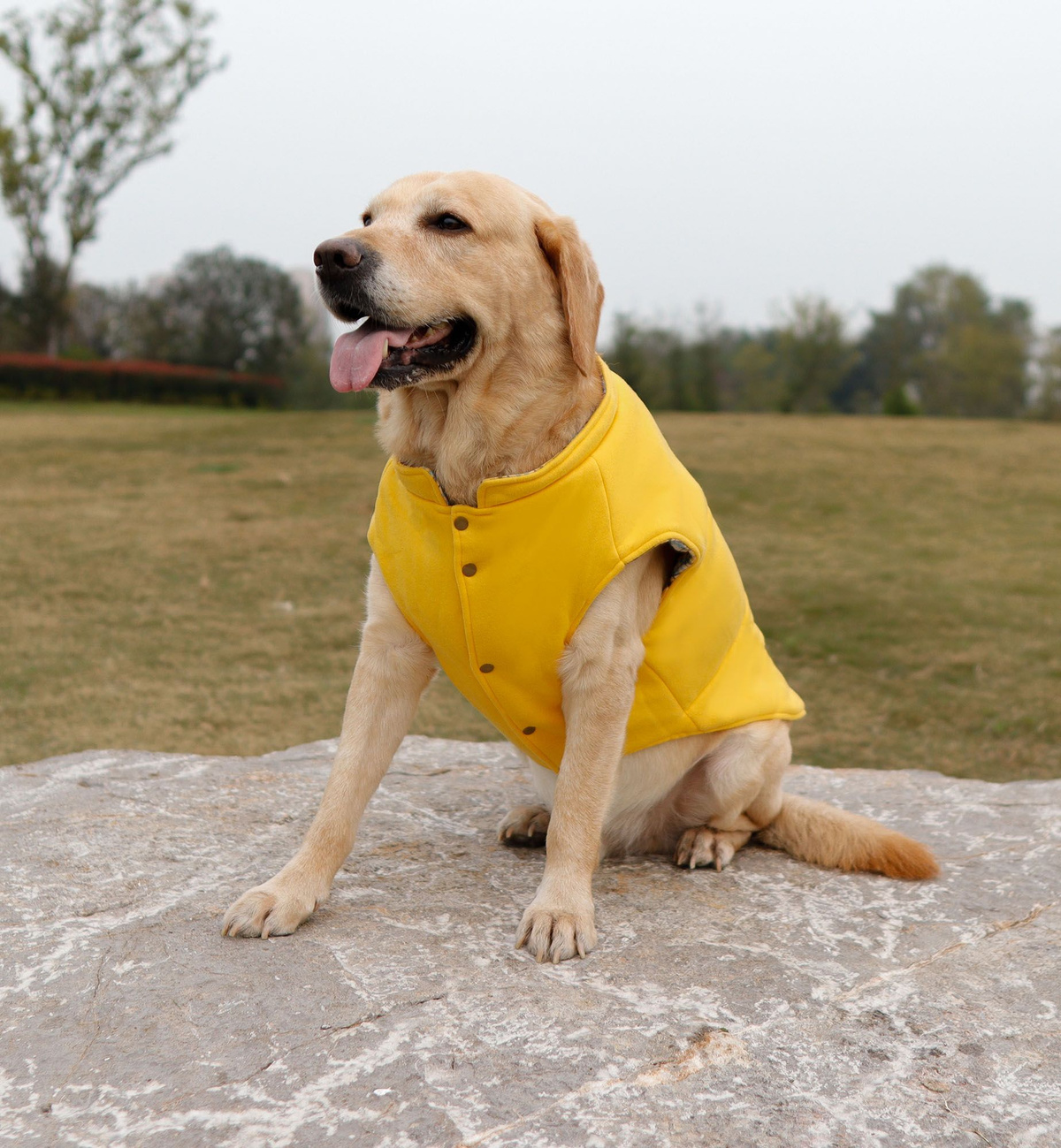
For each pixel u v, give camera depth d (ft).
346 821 8.74
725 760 10.28
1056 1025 7.26
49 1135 5.94
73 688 21.65
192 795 11.42
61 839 10.00
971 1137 6.12
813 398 140.46
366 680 9.18
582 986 7.54
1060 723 21.25
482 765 13.26
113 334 150.51
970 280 207.21
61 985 7.36
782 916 8.90
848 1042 6.97
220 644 25.30
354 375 8.47
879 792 12.80
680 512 8.84
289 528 38.78
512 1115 6.12
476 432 8.66
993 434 73.31
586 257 9.03
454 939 8.20
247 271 132.87
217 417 81.76
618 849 10.76
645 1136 6.00
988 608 30.17
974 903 9.27
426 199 8.73
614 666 8.62
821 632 27.68
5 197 124.06
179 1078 6.40
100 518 40.06
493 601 8.37
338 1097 6.25
